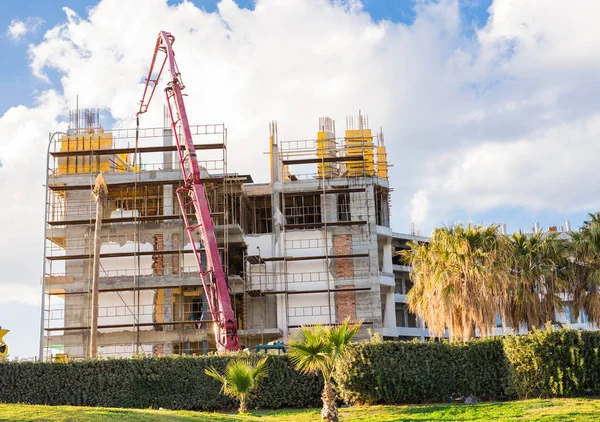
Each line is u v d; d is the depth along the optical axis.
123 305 59.09
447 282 38.16
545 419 23.33
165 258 60.19
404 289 76.44
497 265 38.53
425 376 29.78
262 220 71.94
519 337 28.94
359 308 61.47
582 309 46.22
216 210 62.97
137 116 62.81
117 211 63.09
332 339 24.41
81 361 31.62
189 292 61.16
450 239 38.91
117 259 60.16
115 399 31.12
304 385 31.27
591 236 43.81
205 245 48.47
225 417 22.78
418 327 75.94
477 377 30.12
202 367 31.70
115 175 61.34
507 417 24.58
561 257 43.44
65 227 60.78
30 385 31.19
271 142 67.00
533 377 28.48
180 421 20.58
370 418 26.05
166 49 56.09
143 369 31.53
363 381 29.67
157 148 61.72
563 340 28.33
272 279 62.22
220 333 46.38
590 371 27.94
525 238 43.81
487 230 39.53
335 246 62.94
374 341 30.69
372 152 66.69
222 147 62.47
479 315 37.69
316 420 25.97
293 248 63.34
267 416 28.22
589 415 23.55
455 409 27.00
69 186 60.47
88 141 63.31
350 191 63.31
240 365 27.97
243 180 63.16
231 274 68.31
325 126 68.50
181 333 57.38
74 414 19.39
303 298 61.81
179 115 53.00
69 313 58.97
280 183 65.38
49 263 59.91
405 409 27.97
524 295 42.12
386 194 69.00
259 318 62.12
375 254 62.50
